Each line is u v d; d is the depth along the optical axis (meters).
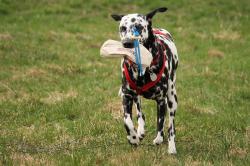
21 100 23.75
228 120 20.89
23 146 17.92
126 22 15.66
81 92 25.27
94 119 20.91
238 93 25.34
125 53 15.33
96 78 28.27
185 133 19.34
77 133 19.38
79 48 35.19
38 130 19.83
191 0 49.81
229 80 28.12
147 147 17.45
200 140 18.44
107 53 15.47
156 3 48.69
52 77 28.02
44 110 22.50
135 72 15.89
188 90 25.69
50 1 47.97
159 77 16.20
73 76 28.58
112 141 18.36
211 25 43.69
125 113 16.59
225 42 38.72
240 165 15.31
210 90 25.88
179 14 46.56
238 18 45.50
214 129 19.89
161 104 16.88
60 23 41.94
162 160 15.79
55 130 19.77
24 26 40.09
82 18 44.38
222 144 17.61
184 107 22.67
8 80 27.11
